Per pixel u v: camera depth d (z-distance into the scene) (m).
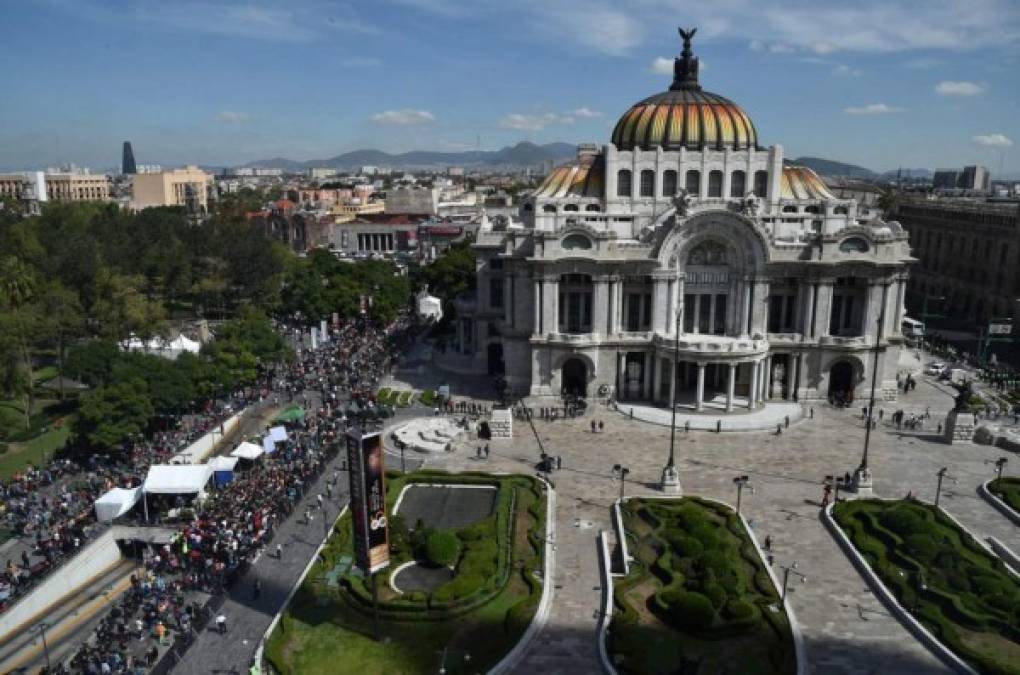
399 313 173.00
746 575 59.62
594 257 103.25
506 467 83.56
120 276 132.00
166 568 65.75
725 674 47.66
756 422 97.00
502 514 70.12
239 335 117.00
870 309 104.50
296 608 56.53
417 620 54.25
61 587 65.81
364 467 51.56
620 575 59.91
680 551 62.34
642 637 51.41
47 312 112.69
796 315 107.00
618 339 105.12
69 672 53.19
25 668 55.75
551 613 55.09
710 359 98.25
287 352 121.50
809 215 111.75
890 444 90.81
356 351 135.62
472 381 118.50
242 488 78.69
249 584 61.03
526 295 108.38
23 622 61.53
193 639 53.56
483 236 118.75
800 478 80.38
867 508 70.75
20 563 68.69
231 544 66.75
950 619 53.66
